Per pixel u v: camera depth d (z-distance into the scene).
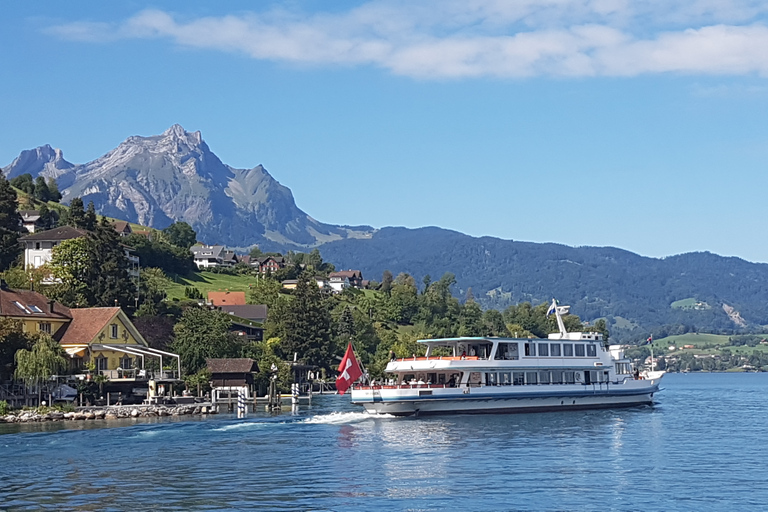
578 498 46.69
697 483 50.84
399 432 75.19
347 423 82.75
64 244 144.38
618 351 106.44
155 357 117.62
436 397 87.19
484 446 66.12
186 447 65.69
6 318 97.75
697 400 139.62
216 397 115.69
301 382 161.88
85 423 84.06
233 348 132.38
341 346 183.50
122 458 60.12
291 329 171.00
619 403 102.31
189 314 133.38
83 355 104.56
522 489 49.00
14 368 94.62
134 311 145.88
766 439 71.94
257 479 51.94
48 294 131.88
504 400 91.69
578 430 77.19
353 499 46.38
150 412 94.62
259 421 84.88
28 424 83.00
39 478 52.34
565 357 97.06
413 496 47.12
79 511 43.72
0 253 171.50
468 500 46.12
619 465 57.19
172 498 46.66
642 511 43.91
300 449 64.62
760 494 47.78
